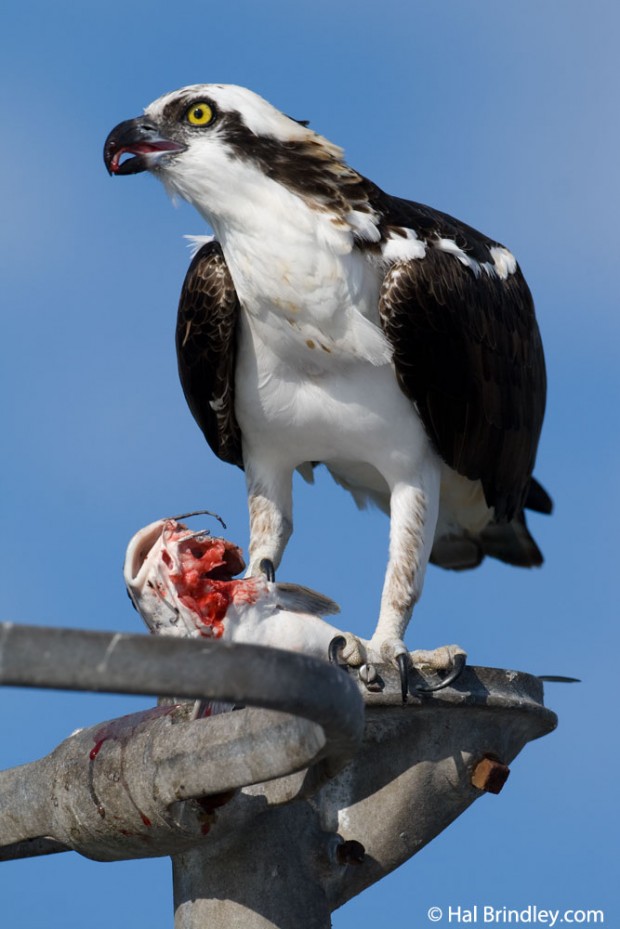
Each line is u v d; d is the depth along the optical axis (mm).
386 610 10406
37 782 7820
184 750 6992
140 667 4914
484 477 11430
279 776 6566
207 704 7473
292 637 8195
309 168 10156
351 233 10148
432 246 10797
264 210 10062
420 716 8102
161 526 8250
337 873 7969
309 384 10547
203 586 8180
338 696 5512
